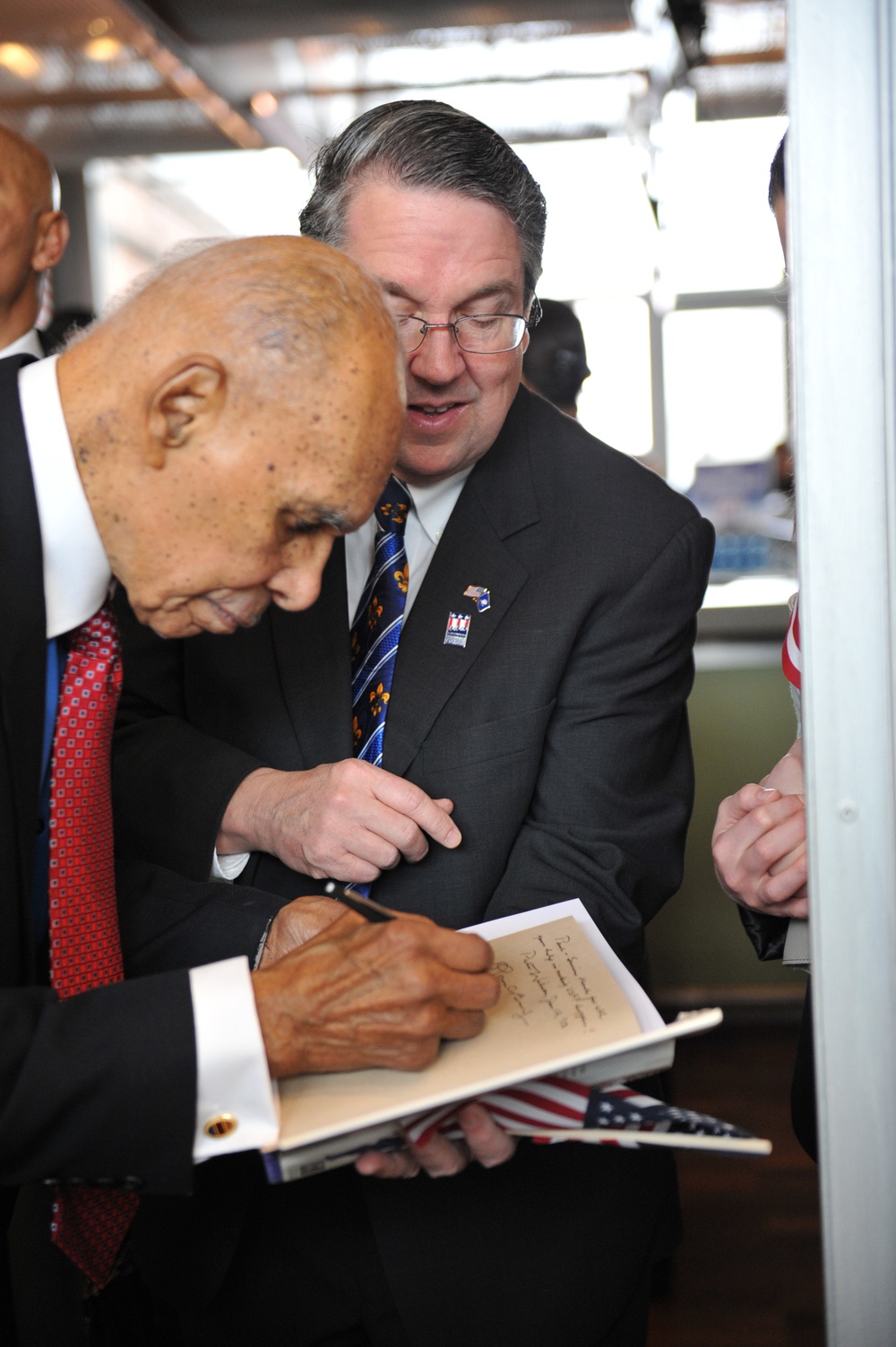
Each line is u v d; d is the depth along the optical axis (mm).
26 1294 1354
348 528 915
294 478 867
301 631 1304
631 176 7273
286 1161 885
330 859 1167
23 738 922
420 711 1251
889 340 754
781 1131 2861
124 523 897
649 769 1316
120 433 874
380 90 4637
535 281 1302
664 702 1328
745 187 7250
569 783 1271
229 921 1187
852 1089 798
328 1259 1216
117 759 1330
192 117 4984
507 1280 1187
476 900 1218
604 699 1272
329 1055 905
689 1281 2365
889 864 787
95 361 893
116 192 7172
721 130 7043
